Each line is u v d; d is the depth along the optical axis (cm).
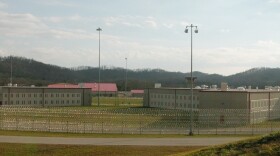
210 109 6159
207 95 6550
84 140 4031
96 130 4941
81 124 5522
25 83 17750
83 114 6831
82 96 10581
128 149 3516
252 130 5125
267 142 2106
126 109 8456
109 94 16012
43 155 3328
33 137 4184
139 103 11444
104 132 4822
